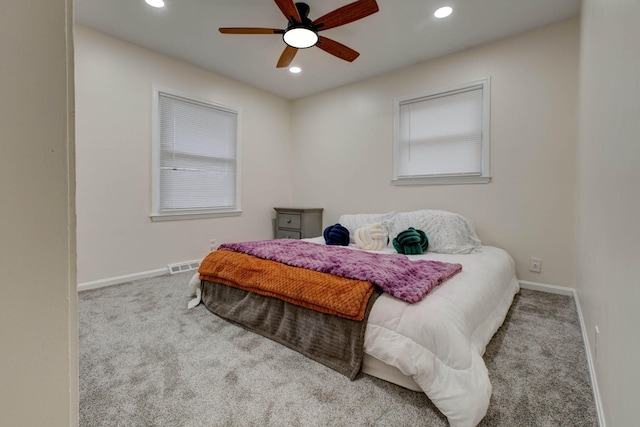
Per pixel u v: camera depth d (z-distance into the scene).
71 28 0.36
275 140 4.41
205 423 1.15
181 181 3.40
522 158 2.76
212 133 3.67
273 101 4.37
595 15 1.54
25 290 0.32
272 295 1.81
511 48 2.79
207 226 3.65
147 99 3.07
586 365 1.53
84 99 2.66
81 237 2.67
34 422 0.34
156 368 1.51
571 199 2.54
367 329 1.43
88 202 2.71
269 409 1.23
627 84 0.89
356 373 1.42
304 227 4.01
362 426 1.14
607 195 1.16
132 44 2.94
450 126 3.16
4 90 0.30
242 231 4.03
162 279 3.04
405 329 1.32
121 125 2.89
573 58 2.51
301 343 1.67
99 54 2.73
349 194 4.00
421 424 1.15
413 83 3.39
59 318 0.35
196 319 2.10
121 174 2.91
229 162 3.86
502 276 2.16
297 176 4.57
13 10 0.31
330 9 2.37
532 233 2.73
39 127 0.33
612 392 0.96
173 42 2.92
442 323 1.25
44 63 0.33
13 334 0.32
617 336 0.92
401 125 3.50
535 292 2.66
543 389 1.35
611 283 1.04
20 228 0.32
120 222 2.91
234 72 3.62
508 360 1.58
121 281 2.90
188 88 3.39
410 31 2.71
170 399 1.28
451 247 2.57
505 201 2.85
